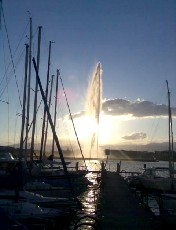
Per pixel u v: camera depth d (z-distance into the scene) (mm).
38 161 35688
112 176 45406
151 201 32188
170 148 43031
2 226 11883
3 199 20250
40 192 26844
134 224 18438
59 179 33531
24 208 18578
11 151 35719
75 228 15703
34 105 34375
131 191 31359
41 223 17453
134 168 93688
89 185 37719
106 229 17312
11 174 24828
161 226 18219
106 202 25312
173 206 25469
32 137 33719
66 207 21141
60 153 21984
